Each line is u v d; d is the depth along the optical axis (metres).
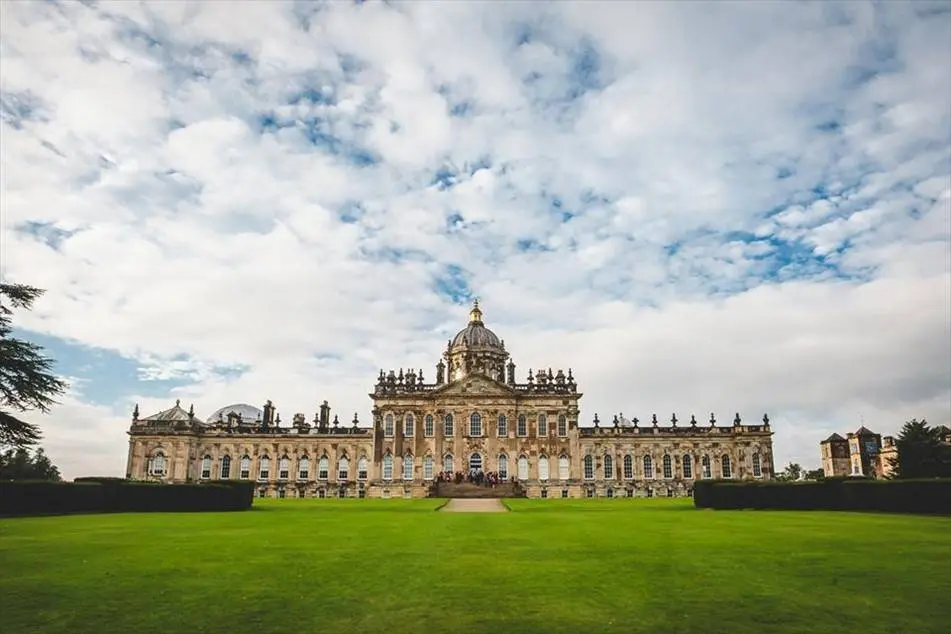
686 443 108.62
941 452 77.38
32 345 50.06
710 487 56.06
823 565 21.56
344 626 14.60
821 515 44.97
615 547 26.31
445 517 45.06
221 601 16.77
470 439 101.88
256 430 111.25
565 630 14.29
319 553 24.73
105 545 27.19
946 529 33.28
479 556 23.84
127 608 16.16
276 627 14.56
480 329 120.56
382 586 18.39
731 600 16.77
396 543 28.00
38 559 23.17
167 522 40.41
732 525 36.44
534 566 21.53
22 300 50.38
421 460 101.50
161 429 108.81
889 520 39.66
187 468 107.81
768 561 22.42
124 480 59.94
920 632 14.22
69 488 51.50
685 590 17.86
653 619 15.09
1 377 48.62
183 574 20.20
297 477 109.56
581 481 100.62
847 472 130.38
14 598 17.14
